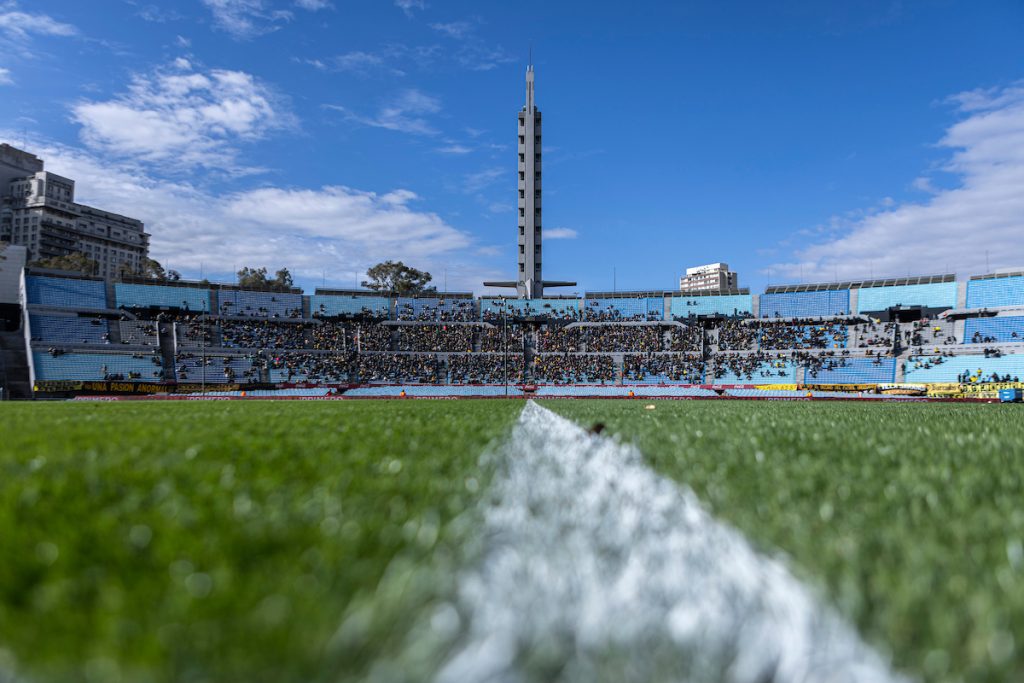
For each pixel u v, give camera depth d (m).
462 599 2.00
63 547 2.53
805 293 71.69
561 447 6.55
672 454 5.74
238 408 19.97
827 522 3.01
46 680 1.56
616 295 77.19
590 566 2.29
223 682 1.52
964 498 3.55
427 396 60.06
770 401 48.47
